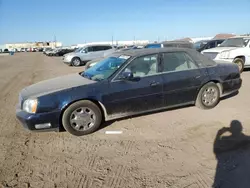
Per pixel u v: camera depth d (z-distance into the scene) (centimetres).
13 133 443
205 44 1501
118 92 424
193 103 518
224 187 268
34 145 390
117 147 372
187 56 498
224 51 1009
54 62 2412
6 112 577
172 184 277
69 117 402
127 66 440
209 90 520
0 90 875
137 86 438
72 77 491
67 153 360
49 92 396
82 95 401
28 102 387
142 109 455
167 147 366
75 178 295
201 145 367
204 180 282
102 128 447
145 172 302
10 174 308
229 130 416
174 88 473
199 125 444
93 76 457
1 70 1672
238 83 561
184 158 332
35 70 1598
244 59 1021
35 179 296
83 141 398
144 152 353
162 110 529
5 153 364
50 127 395
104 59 530
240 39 1079
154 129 435
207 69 511
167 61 475
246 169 299
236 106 547
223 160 323
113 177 294
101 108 430
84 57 1850
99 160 336
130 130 434
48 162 335
